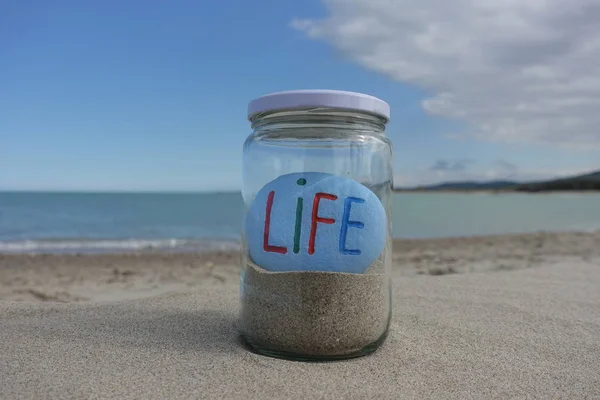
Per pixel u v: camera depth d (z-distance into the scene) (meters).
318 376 0.22
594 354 0.26
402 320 0.33
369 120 0.25
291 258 0.24
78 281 0.74
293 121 0.24
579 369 0.24
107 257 1.07
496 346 0.27
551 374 0.23
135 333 0.27
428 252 1.09
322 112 0.24
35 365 0.22
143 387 0.20
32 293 0.64
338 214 0.24
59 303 0.35
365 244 0.24
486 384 0.22
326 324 0.24
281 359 0.24
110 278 0.78
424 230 1.91
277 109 0.24
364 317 0.24
